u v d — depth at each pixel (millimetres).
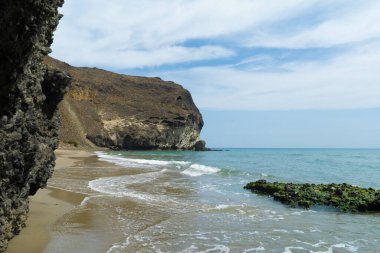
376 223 14344
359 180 33344
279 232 12586
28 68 7895
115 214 14188
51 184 21109
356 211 16656
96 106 112250
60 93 12141
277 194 19516
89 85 117250
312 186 22125
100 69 138750
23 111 8219
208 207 16609
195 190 22031
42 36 9016
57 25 10578
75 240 10391
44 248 9445
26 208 10828
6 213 8156
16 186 8773
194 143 130750
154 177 28578
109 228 12016
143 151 106562
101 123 105625
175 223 13273
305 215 15672
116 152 88875
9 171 7730
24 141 8500
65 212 13883
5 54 6379
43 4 7074
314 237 12070
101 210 14719
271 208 17047
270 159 70312
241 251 10344
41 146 10547
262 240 11523
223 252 10180
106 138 102562
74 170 30797
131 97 124562
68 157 48031
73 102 104250
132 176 28406
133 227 12359
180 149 123000
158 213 14836
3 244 8430
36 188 11391
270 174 35938
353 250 10727
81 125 96688
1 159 7016
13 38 6289
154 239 11086
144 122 113125
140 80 138750
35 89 9141
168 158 63750
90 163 39938
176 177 29469
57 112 12898
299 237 12031
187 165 44188
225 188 23406
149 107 120875
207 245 10758
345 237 12164
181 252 9977
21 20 6340
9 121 7238
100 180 24531
